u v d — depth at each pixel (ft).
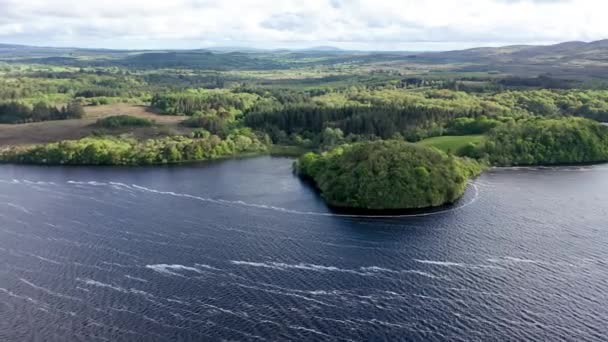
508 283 434.71
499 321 381.40
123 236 538.88
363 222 573.33
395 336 365.20
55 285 436.76
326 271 458.09
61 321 385.09
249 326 377.91
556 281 437.58
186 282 440.86
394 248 503.61
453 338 362.33
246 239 529.04
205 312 395.96
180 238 532.73
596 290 422.41
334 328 375.25
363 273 453.99
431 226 558.97
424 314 391.24
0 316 391.45
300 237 532.73
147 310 399.03
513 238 526.16
